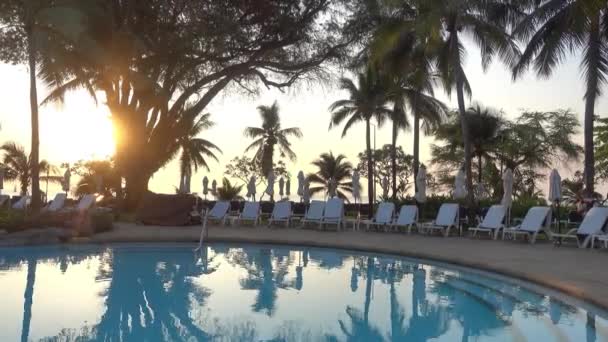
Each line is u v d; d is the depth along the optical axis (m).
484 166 43.03
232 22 20.56
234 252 13.94
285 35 23.09
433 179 46.53
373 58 23.75
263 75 25.22
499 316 6.79
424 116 33.53
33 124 20.06
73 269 10.84
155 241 15.20
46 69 22.75
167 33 20.88
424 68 25.83
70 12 18.94
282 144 47.78
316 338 5.89
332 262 12.13
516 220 17.56
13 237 14.09
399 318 6.79
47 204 24.72
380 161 49.81
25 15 20.06
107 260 12.26
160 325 6.45
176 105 23.64
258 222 22.12
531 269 9.16
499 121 39.28
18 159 38.53
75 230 15.32
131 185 23.83
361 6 23.33
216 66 24.69
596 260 10.41
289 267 11.34
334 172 50.47
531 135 41.56
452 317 6.82
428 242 14.52
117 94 23.89
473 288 8.80
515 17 21.33
